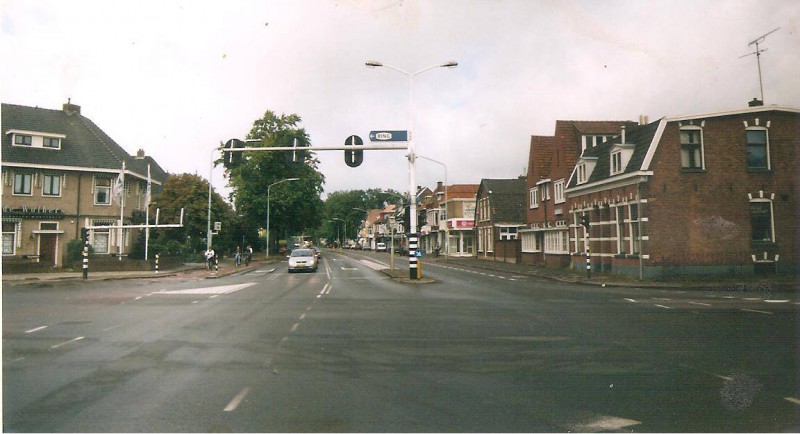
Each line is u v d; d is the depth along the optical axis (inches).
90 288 852.0
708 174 967.6
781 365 304.7
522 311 543.2
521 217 2037.4
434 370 293.9
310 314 521.0
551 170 1488.7
